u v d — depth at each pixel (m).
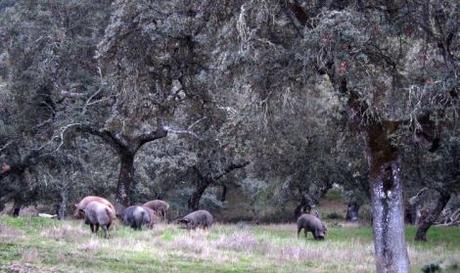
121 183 41.06
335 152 38.47
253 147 29.75
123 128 25.53
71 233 27.95
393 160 19.19
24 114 39.66
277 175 50.16
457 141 31.62
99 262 21.06
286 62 17.58
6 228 27.83
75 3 36.25
